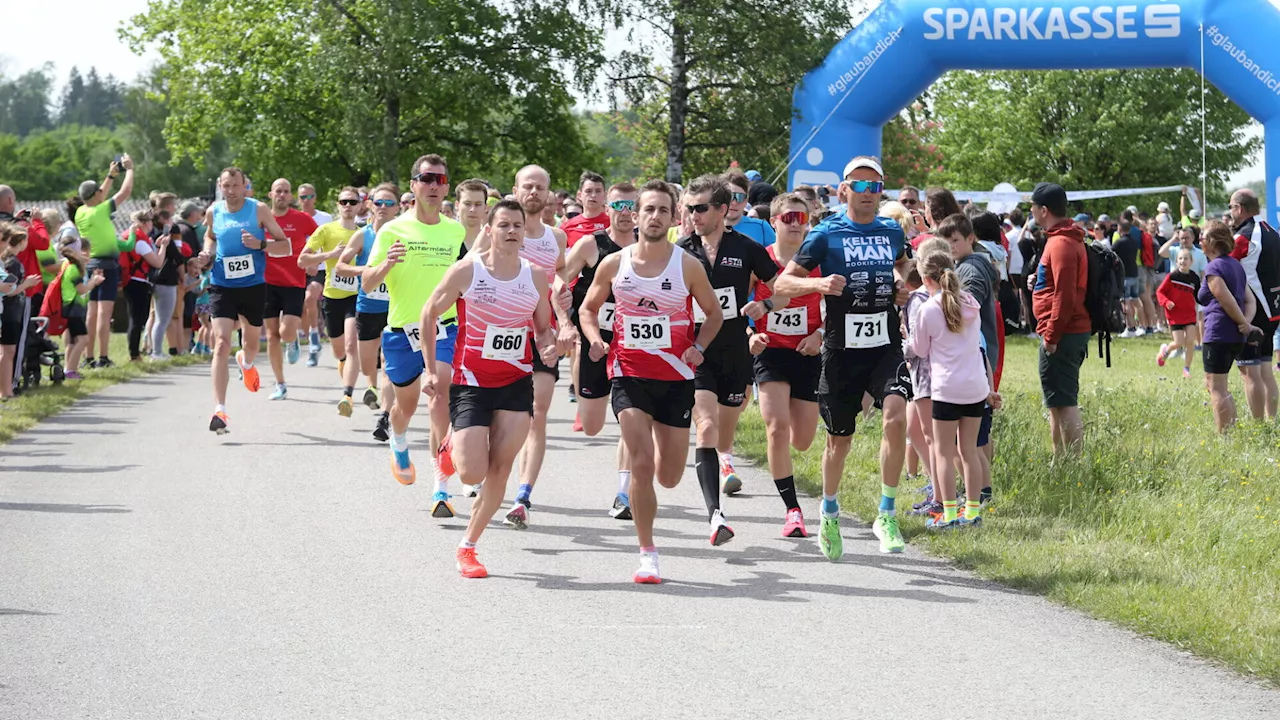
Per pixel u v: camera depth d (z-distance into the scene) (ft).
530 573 28.63
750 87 140.26
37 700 20.26
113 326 107.34
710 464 31.30
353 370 49.67
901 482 39.19
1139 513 33.65
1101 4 81.20
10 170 515.91
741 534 32.99
